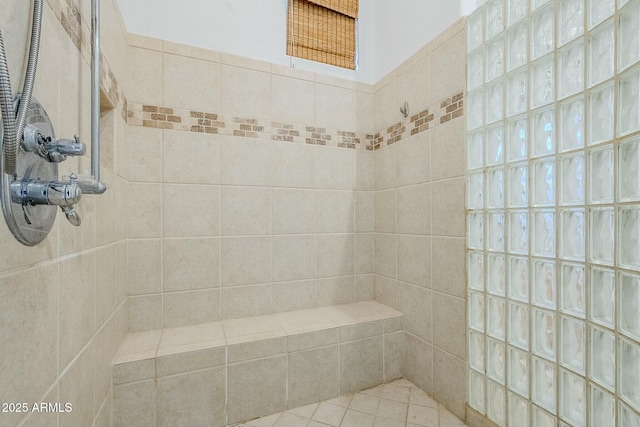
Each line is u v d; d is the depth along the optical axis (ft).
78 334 2.28
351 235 5.45
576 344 2.73
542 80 3.02
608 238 2.52
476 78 3.72
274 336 4.00
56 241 1.92
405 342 4.79
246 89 4.72
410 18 4.81
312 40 5.31
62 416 1.99
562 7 2.83
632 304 2.36
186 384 3.54
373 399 4.26
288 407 4.03
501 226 3.42
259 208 4.78
